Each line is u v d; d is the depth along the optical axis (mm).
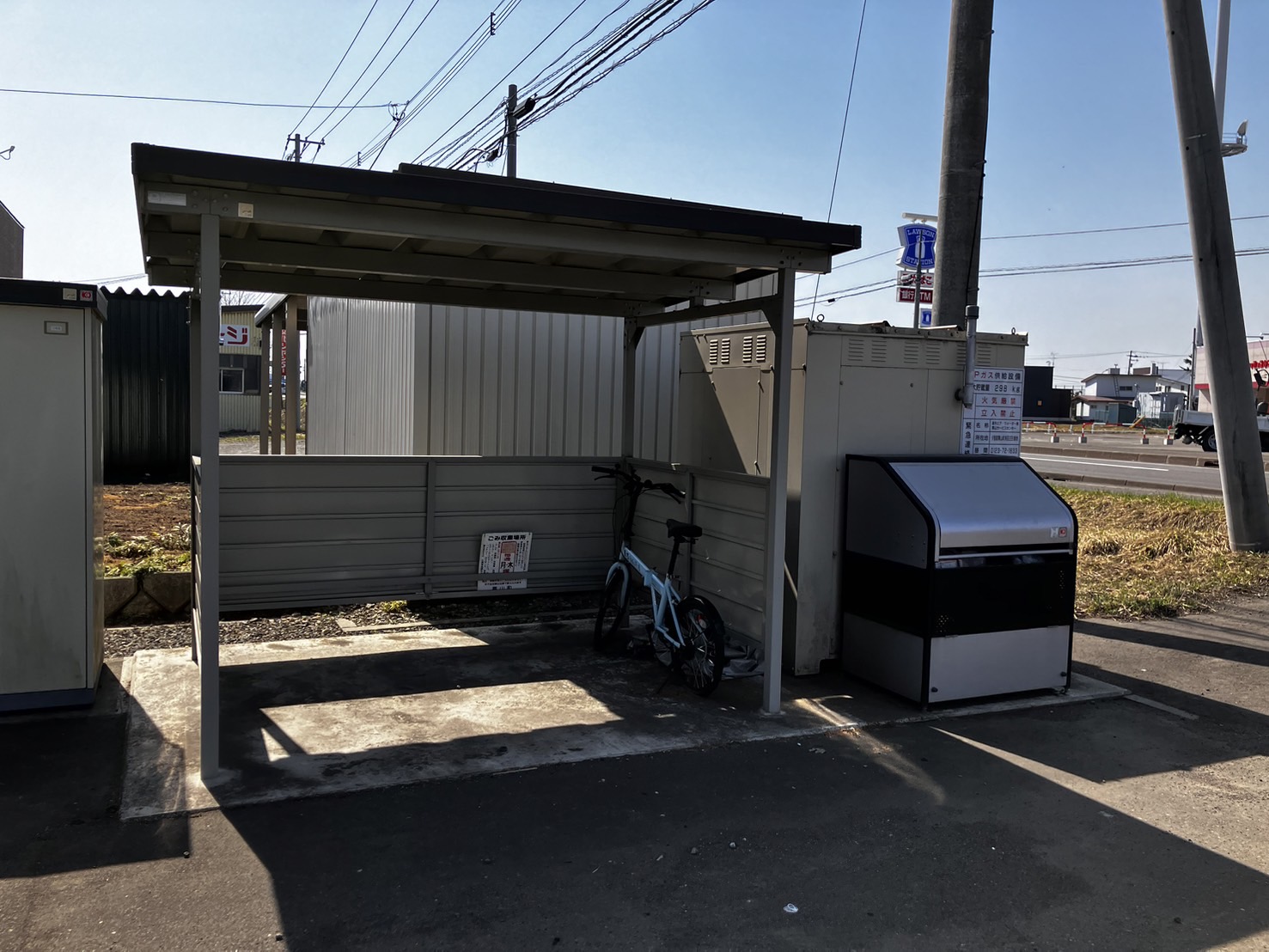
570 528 6742
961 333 5680
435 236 3840
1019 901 3025
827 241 4398
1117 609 6898
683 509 6023
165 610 6188
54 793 3570
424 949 2660
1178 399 61656
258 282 5438
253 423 26438
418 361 7477
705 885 3062
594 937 2748
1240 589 7613
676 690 5070
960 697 4848
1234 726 4695
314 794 3623
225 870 3047
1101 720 4754
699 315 5520
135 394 12906
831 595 5398
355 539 6055
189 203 3457
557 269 5285
